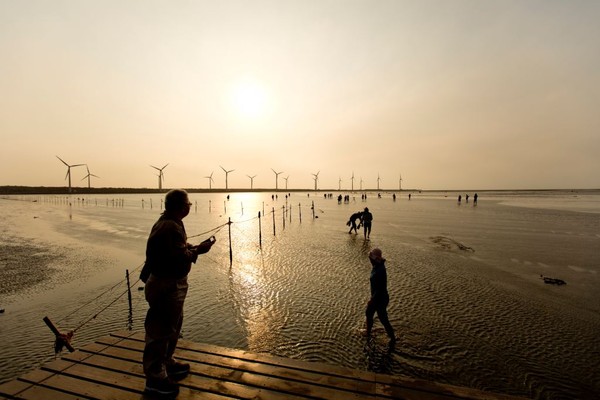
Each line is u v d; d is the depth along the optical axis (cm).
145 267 409
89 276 1462
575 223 3553
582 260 1733
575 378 657
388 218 4225
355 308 1034
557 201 10856
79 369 459
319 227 3253
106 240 2497
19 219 4359
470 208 6506
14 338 858
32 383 424
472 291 1205
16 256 1905
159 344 399
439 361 717
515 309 1027
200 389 418
